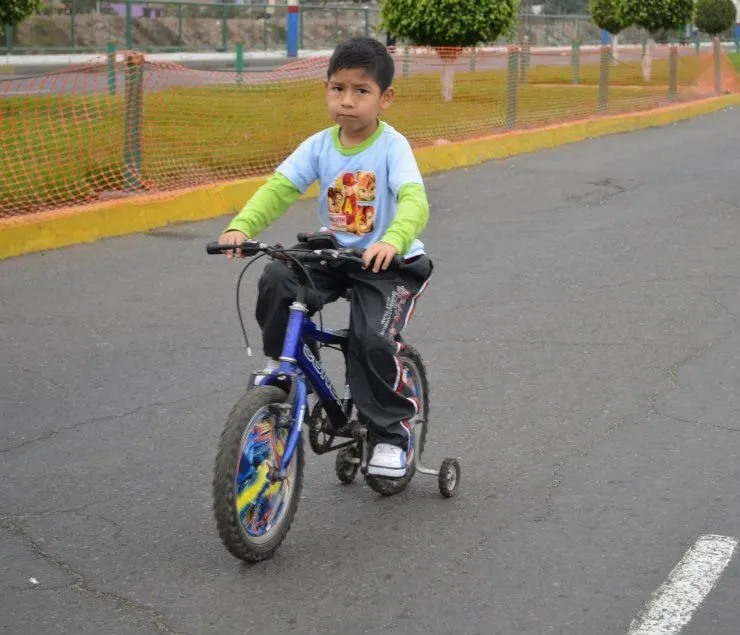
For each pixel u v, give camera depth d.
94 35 32.94
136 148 10.73
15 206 9.75
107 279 8.46
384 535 4.40
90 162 10.50
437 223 10.65
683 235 10.06
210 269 8.79
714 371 6.40
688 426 5.56
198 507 4.68
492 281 8.45
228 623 3.74
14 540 4.35
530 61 22.97
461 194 12.28
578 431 5.51
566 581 4.02
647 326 7.30
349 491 4.83
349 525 4.49
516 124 16.78
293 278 4.09
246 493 4.00
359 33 42.16
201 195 10.75
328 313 7.62
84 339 7.01
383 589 3.97
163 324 7.34
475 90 18.97
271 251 3.96
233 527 3.90
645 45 25.16
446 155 14.12
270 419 4.06
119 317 7.49
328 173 4.30
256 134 12.93
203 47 36.53
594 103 19.95
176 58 33.75
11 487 4.87
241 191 11.16
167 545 4.32
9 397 6.01
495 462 5.14
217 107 13.80
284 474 4.10
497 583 4.02
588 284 8.37
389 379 4.30
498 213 11.17
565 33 47.53
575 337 7.07
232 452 3.87
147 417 5.73
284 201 4.33
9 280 8.39
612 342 6.96
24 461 5.16
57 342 6.95
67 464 5.13
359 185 4.26
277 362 4.11
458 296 8.03
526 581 4.03
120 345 6.90
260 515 4.09
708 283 8.37
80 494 4.80
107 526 4.49
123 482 4.93
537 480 4.94
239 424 3.89
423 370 4.81
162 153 11.69
